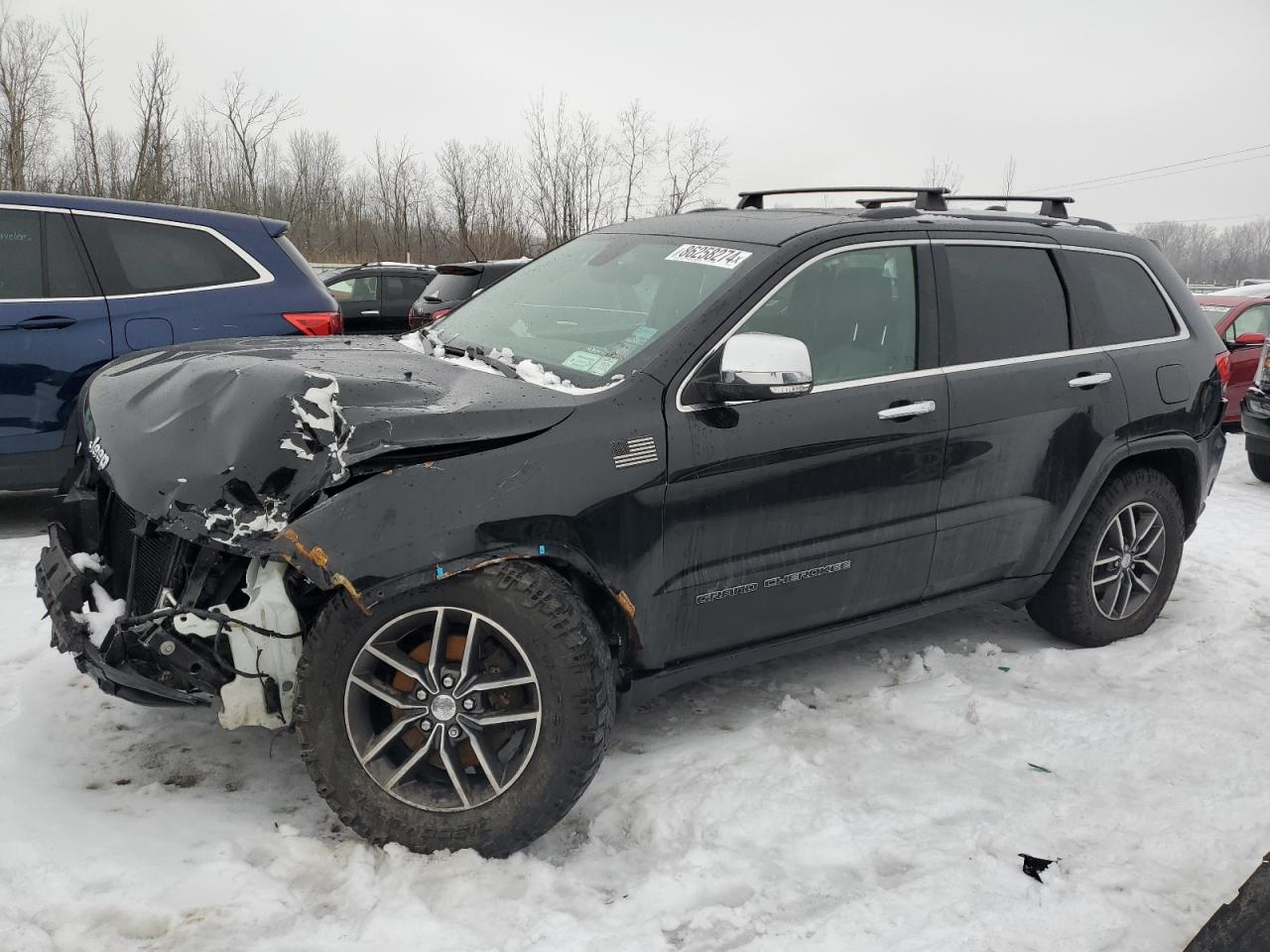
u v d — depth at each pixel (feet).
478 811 9.19
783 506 11.03
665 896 8.80
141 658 9.12
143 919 8.20
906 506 12.11
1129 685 13.62
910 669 13.91
